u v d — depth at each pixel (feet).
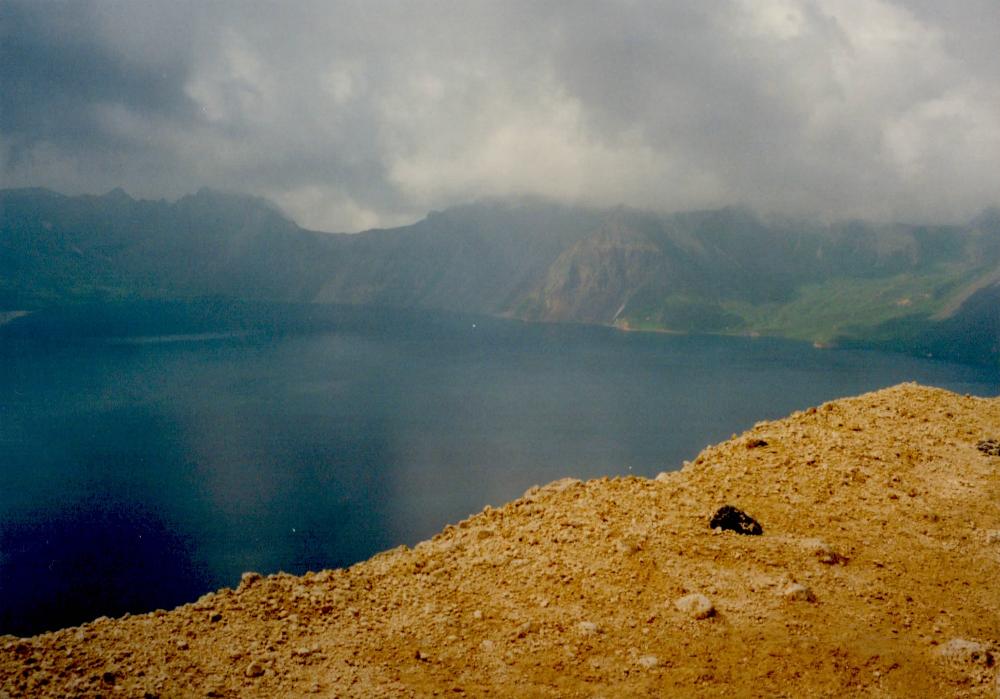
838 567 36.11
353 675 28.68
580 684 27.89
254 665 28.89
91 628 32.37
